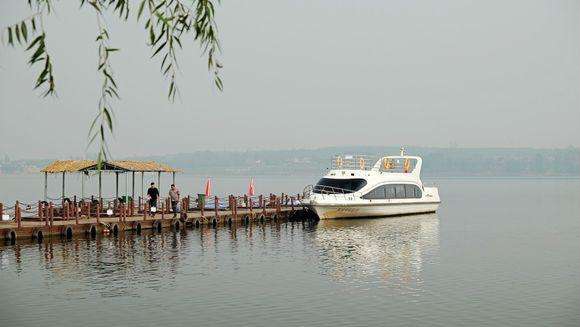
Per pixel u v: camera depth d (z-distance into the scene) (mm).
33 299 25219
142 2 8812
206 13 9023
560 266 33938
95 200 46062
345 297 26094
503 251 39906
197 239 43312
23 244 38562
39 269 31109
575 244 43750
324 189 57750
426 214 65000
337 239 44906
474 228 54688
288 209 58062
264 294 26516
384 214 59875
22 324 21766
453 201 108875
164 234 45281
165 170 49188
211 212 51875
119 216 44531
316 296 26266
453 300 25641
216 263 33938
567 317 22922
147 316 22922
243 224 53719
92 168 45719
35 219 42188
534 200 111938
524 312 23719
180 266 32844
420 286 28438
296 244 41906
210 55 9188
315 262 34781
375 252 38875
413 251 39594
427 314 23438
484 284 28844
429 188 65875
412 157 63875
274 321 22312
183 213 48281
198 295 26250
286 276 30562
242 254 37219
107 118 8344
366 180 58062
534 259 36594
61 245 38562
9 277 29219
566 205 94562
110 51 8406
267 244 41719
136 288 27391
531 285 28719
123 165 46094
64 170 44625
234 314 23281
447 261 35594
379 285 28594
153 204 47281
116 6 8531
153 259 34750
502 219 65938
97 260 33969
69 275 29859
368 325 21891
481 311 23859
